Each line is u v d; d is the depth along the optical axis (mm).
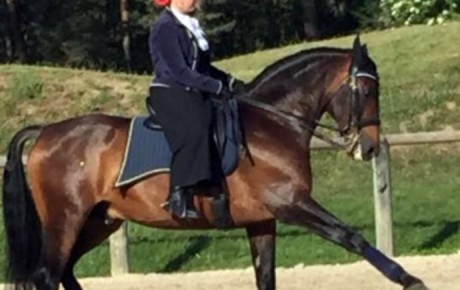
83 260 13797
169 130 9531
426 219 14781
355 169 17688
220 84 9438
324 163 17906
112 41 44281
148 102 9773
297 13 44250
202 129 9469
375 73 9562
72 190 9922
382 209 13453
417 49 21984
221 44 43719
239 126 9617
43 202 10070
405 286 8961
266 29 44156
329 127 9695
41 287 9984
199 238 14164
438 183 17094
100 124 10016
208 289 12172
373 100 9500
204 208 9664
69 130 10055
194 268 13633
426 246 13898
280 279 12562
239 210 9625
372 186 17000
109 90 19953
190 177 9453
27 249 10203
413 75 20531
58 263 9984
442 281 11938
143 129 9797
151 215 9797
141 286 12508
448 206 15281
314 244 13969
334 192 16906
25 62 45000
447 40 22188
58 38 44531
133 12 42594
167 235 14289
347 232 9352
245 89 9867
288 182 9547
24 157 14320
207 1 40625
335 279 12430
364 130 9477
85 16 44219
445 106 19469
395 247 13758
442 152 18234
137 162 9719
